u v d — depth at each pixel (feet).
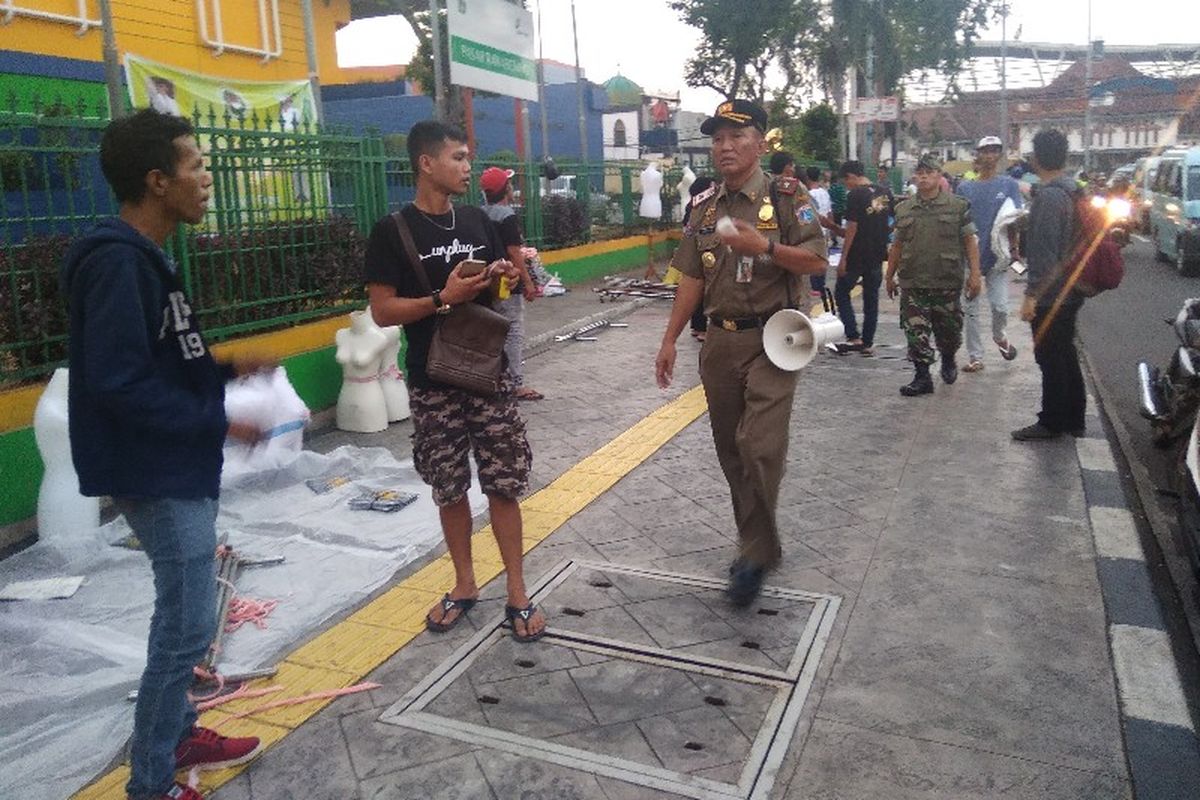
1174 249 55.21
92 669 11.46
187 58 39.96
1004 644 11.68
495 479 11.95
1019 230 26.78
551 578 13.76
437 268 11.57
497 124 93.91
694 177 52.31
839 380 26.35
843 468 18.56
